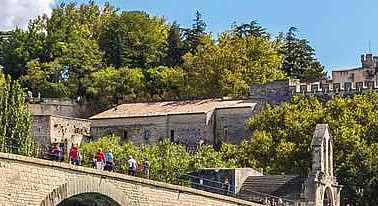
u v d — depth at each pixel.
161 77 185.25
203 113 152.12
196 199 73.88
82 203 64.31
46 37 191.62
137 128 156.62
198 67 179.25
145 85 185.25
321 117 133.62
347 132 126.50
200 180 96.50
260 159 132.62
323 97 156.00
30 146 101.12
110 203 63.97
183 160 124.12
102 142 133.88
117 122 158.12
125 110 161.50
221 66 177.25
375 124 131.00
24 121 102.00
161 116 155.25
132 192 65.44
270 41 199.38
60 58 186.38
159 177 102.00
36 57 189.50
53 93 181.25
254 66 177.88
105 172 62.22
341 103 135.25
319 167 110.25
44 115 153.38
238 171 107.06
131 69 188.00
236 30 197.62
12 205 54.56
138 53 198.88
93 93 181.00
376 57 193.38
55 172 57.81
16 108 101.69
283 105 145.88
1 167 53.75
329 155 113.88
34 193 56.16
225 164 127.12
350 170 120.06
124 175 64.38
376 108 137.75
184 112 154.00
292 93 158.00
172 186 70.25
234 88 174.25
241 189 106.81
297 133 133.38
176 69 188.25
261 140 133.75
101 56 191.12
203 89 177.25
